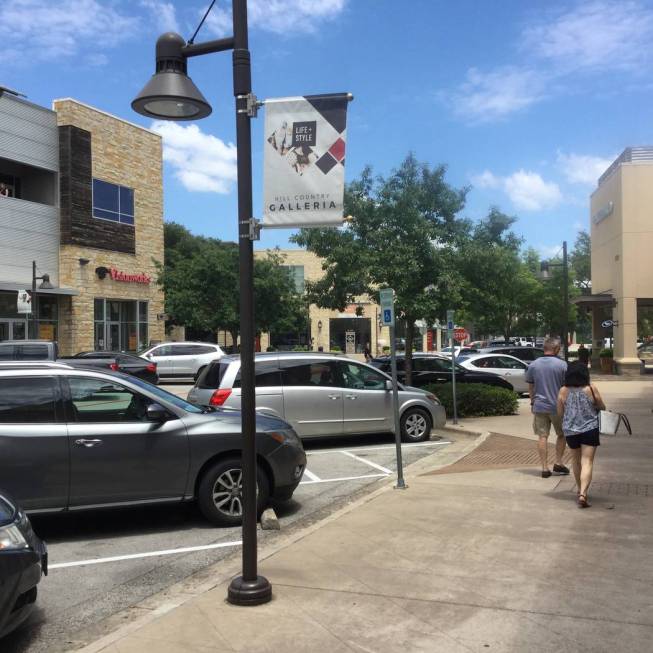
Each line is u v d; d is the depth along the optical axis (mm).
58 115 30438
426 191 15641
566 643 3781
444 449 11758
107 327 32750
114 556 6020
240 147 4488
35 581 4082
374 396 12039
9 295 28141
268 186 4492
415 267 14680
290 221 4469
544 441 8461
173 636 3947
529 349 25062
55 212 30281
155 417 6570
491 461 9930
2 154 27812
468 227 16234
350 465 10367
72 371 6598
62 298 30344
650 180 29828
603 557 5266
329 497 8281
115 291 33062
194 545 6328
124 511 7609
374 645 3793
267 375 11383
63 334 30359
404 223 15180
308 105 4469
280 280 39125
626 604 4320
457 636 3893
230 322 36500
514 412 16391
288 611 4293
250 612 4281
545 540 5734
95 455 6359
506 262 16125
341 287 15664
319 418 11562
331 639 3879
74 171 30438
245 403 4488
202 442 6750
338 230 15680
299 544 5742
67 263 30375
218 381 11219
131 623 4316
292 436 7340
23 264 28641
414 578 4859
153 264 35938
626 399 19734
